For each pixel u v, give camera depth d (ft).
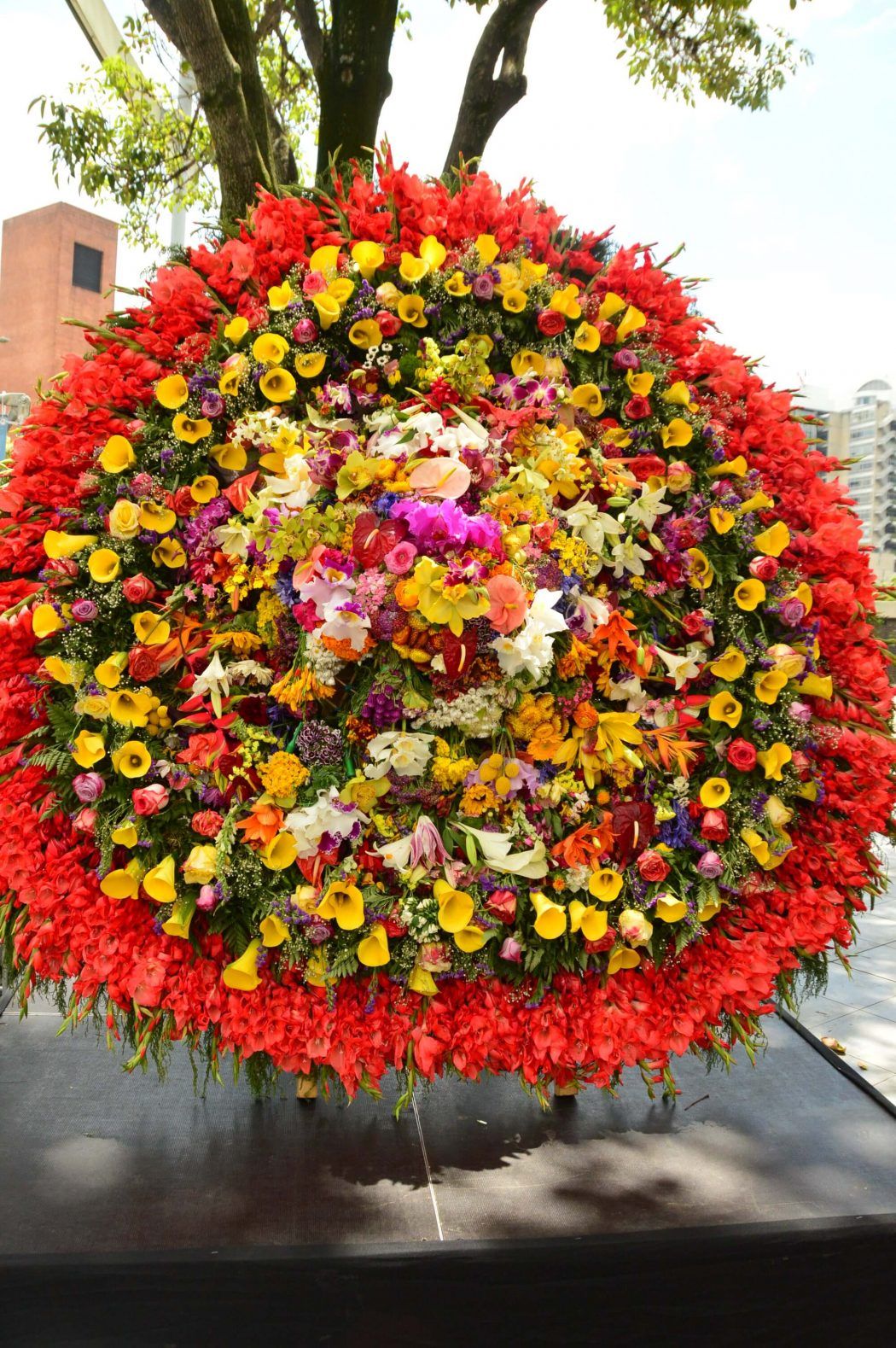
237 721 7.00
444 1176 7.03
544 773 7.25
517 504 6.86
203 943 7.27
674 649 7.79
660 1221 6.54
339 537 6.75
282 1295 6.06
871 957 14.11
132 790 7.18
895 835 8.18
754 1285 6.40
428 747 6.82
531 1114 7.97
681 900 7.41
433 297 7.48
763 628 7.80
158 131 16.88
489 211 7.85
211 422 7.30
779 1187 7.00
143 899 7.32
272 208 7.64
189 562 7.27
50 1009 9.40
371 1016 7.14
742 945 7.64
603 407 7.79
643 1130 7.76
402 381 7.46
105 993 7.46
